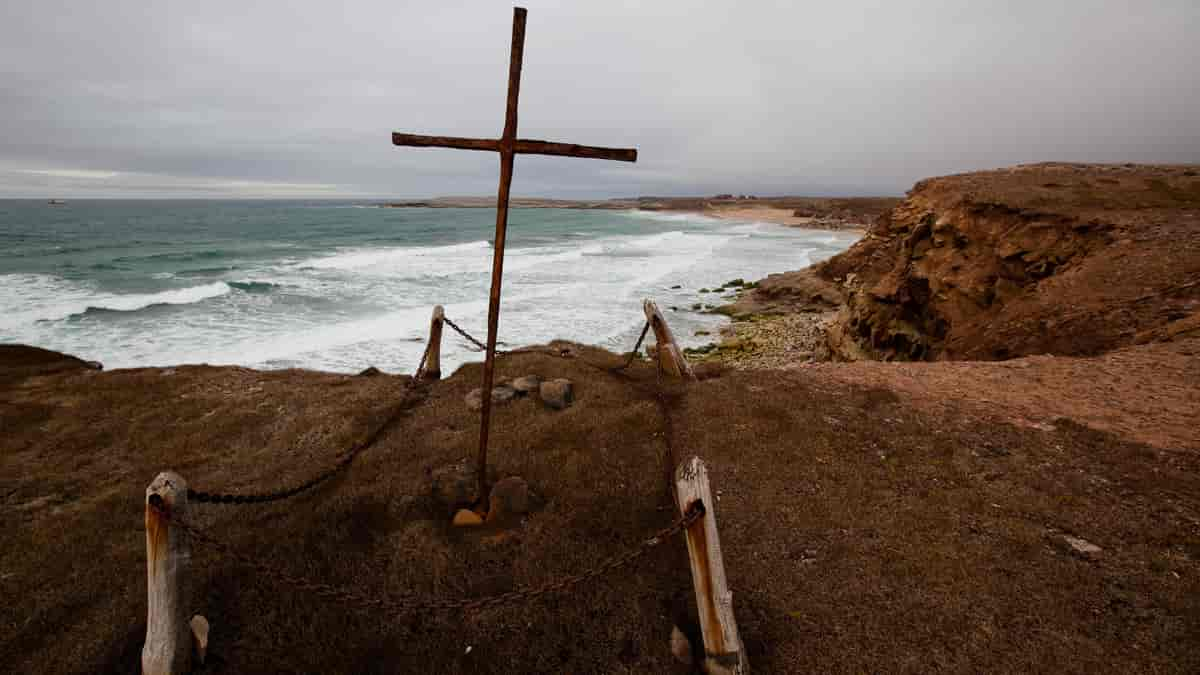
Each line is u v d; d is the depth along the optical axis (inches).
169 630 140.3
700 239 3095.5
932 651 150.6
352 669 148.4
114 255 2079.2
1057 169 917.2
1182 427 290.2
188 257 2053.4
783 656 152.3
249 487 226.8
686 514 144.2
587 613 165.9
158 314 1048.8
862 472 242.2
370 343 866.8
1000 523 205.9
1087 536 200.2
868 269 920.3
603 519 203.9
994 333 561.0
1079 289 542.0
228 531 195.0
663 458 249.3
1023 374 378.3
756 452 257.1
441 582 176.7
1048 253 634.2
